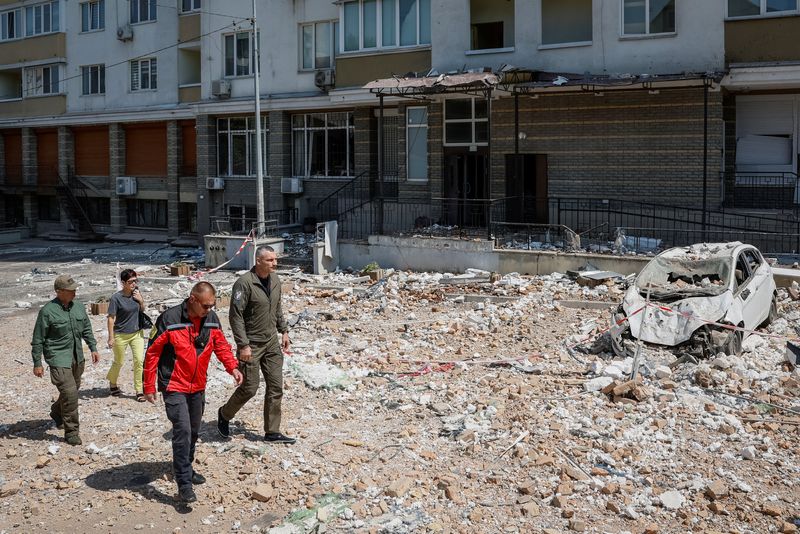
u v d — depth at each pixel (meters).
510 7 24.03
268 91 31.03
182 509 7.45
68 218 41.28
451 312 16.27
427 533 6.88
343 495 7.64
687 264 13.38
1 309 20.52
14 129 43.38
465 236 21.48
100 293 22.56
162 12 36.00
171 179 36.56
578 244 19.66
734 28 19.97
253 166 32.53
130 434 9.55
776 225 19.64
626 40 21.23
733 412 9.53
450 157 24.92
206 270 24.89
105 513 7.43
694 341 11.73
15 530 7.16
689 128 20.67
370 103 26.86
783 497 7.36
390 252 21.92
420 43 25.45
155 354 7.60
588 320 14.68
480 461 8.35
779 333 13.38
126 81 37.78
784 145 20.92
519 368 11.63
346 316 16.30
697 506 7.25
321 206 29.78
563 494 7.48
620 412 9.52
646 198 21.36
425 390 10.74
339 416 9.88
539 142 22.83
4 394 11.69
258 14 31.05
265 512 7.37
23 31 42.03
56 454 8.99
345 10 26.73
